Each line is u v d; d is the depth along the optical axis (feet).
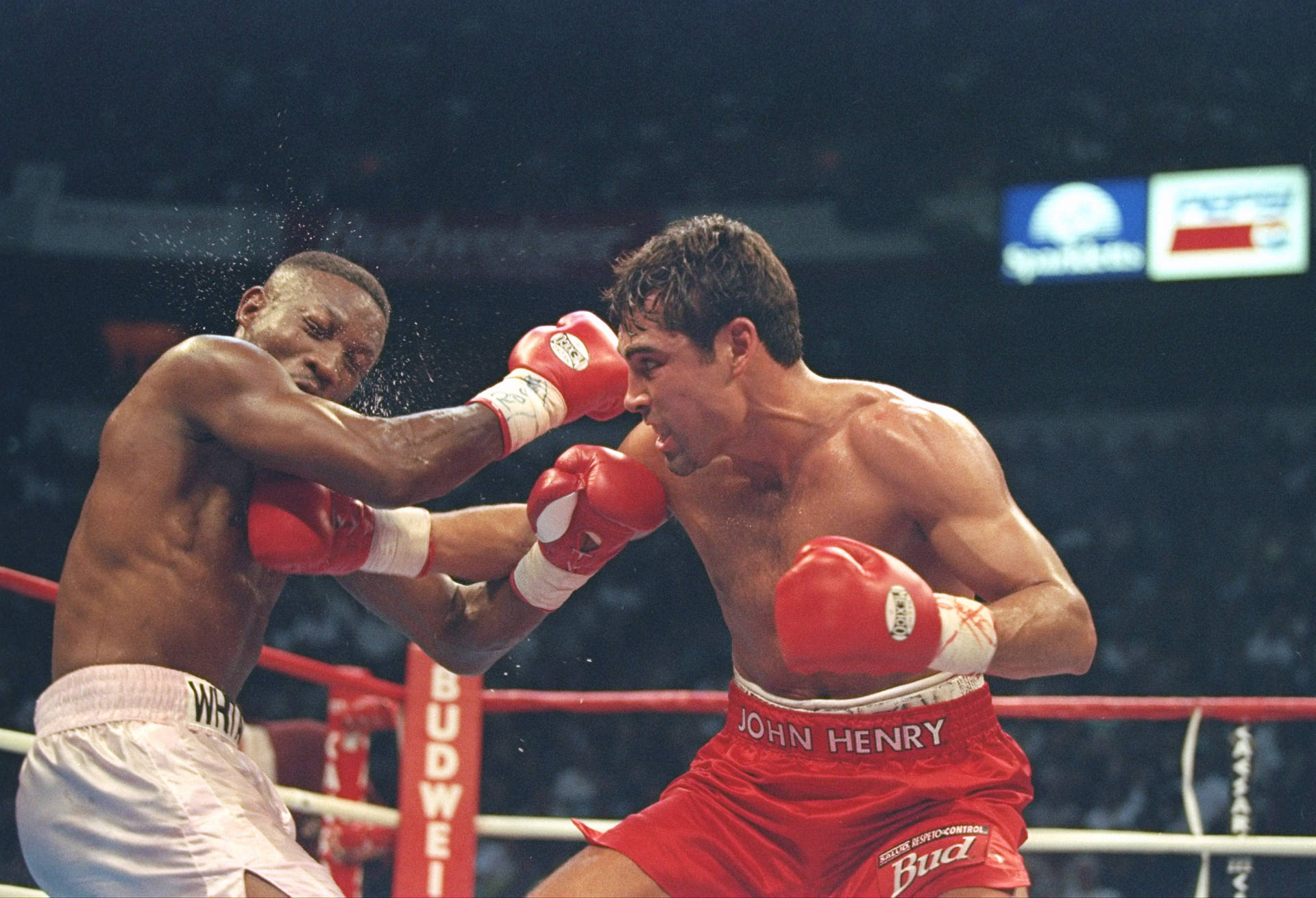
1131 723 32.35
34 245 42.50
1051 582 7.00
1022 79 47.83
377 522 8.54
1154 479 43.52
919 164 47.06
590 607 40.04
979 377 47.39
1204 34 46.83
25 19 45.88
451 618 9.16
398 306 42.50
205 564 7.51
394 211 44.52
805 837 7.53
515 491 39.96
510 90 48.32
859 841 7.47
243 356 7.52
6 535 38.86
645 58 48.88
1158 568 40.78
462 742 13.80
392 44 47.85
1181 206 43.01
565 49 48.67
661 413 7.71
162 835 6.81
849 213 46.26
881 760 7.50
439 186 46.39
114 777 6.91
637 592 40.24
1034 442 46.03
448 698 13.87
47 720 7.17
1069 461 44.75
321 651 37.27
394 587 9.03
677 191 47.16
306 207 43.60
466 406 7.97
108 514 7.40
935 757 7.48
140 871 6.82
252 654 7.88
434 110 47.14
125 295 43.01
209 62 46.85
